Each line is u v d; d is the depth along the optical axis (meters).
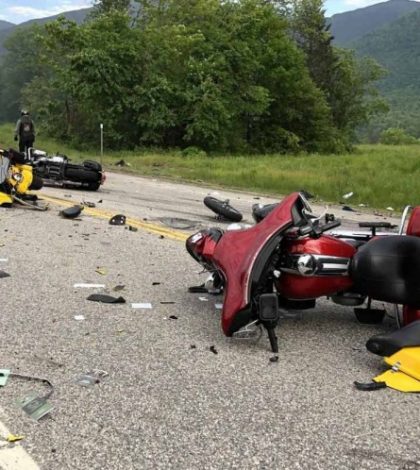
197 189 17.77
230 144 45.25
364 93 73.19
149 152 38.00
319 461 3.37
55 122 43.38
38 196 12.99
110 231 9.77
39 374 4.32
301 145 51.81
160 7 46.09
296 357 4.86
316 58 67.69
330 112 60.00
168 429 3.64
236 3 48.06
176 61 41.31
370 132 136.38
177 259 8.08
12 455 3.29
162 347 4.94
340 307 6.32
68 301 6.04
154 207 12.95
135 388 4.17
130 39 40.31
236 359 4.75
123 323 5.47
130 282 6.87
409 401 4.14
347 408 4.01
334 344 5.20
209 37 44.53
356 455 3.45
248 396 4.12
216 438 3.56
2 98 129.62
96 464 3.25
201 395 4.11
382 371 4.62
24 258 7.70
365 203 16.41
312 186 18.44
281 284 5.21
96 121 39.97
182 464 3.29
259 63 47.16
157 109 39.62
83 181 14.95
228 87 43.88
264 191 18.02
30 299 6.04
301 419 3.84
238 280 4.86
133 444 3.46
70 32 40.22
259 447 3.49
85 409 3.84
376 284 4.90
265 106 46.06
